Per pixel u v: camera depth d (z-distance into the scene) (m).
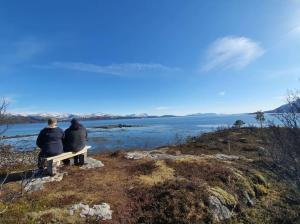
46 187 9.96
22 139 51.03
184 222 8.45
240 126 40.56
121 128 92.19
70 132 12.70
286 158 8.16
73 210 8.29
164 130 71.12
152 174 12.05
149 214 8.66
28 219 7.56
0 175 11.62
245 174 12.66
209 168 12.94
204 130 64.25
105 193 9.66
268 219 9.62
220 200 9.84
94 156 16.59
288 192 11.54
